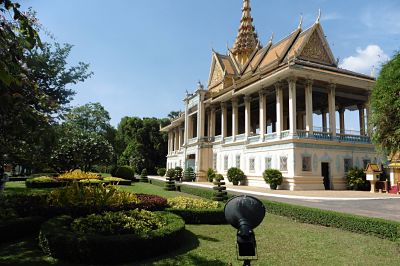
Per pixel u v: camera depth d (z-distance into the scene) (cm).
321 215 1138
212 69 4769
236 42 5031
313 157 2684
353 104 3609
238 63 4512
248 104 3409
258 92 3309
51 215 977
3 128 684
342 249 814
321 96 3506
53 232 733
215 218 1141
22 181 3095
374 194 2252
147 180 3838
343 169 2816
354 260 722
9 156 796
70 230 773
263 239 919
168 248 765
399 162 2478
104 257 675
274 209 1394
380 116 997
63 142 1083
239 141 3441
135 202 1123
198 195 2095
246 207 357
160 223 854
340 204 1642
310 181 2616
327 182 2772
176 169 4262
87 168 3164
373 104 1034
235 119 3641
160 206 1159
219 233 980
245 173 3281
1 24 399
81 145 2966
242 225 342
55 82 977
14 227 844
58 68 972
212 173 3759
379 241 899
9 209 945
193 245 832
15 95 489
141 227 790
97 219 815
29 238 870
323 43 3309
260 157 3055
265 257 739
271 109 4150
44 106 828
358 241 898
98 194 1089
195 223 1137
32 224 897
